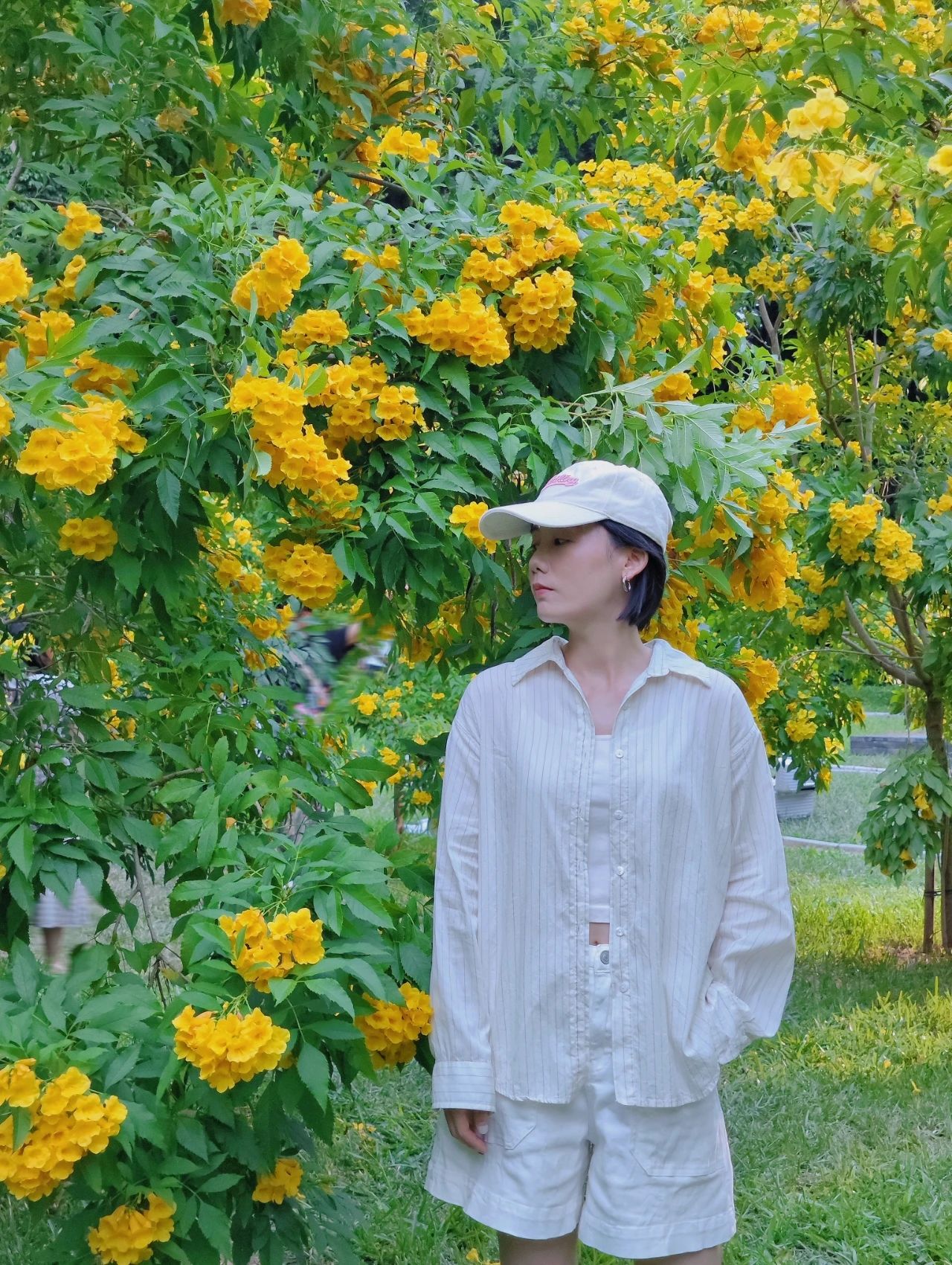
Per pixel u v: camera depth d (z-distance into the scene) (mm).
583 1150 1660
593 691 1714
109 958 1970
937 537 4883
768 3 2850
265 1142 1771
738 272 5293
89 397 1846
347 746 3156
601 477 1681
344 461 1971
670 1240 1604
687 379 2496
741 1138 3561
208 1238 1651
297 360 1981
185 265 2037
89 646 2504
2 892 2021
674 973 1621
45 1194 1514
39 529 2248
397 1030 1759
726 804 1685
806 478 4832
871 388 5910
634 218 3502
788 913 1704
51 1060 1542
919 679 5520
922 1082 4086
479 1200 1669
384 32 2764
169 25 2541
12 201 2312
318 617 2723
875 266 4742
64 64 2652
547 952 1629
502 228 2293
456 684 6113
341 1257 1949
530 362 2346
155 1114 1645
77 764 1982
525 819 1656
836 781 11453
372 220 2275
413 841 3631
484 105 3102
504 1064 1651
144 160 2625
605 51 3076
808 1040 4422
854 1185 3279
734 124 2695
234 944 1579
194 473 1925
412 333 2115
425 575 2141
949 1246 2947
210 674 2402
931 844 5512
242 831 2059
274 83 2902
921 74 2531
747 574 2559
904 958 5820
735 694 1693
